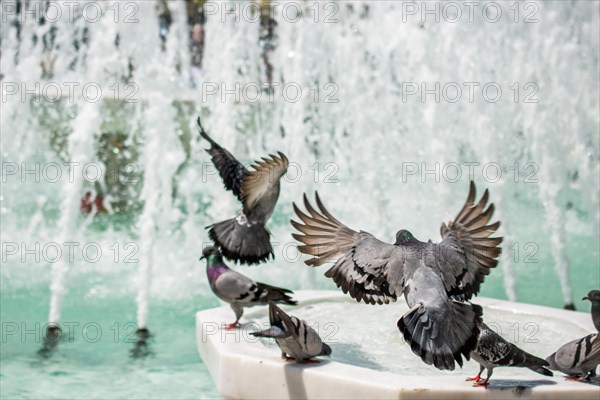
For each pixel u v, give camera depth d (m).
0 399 6.46
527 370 6.10
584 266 11.03
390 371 6.03
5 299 9.32
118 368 7.30
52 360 7.48
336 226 4.64
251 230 6.31
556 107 10.97
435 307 4.28
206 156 12.73
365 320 7.37
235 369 6.05
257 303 6.86
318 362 5.89
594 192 10.91
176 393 6.66
